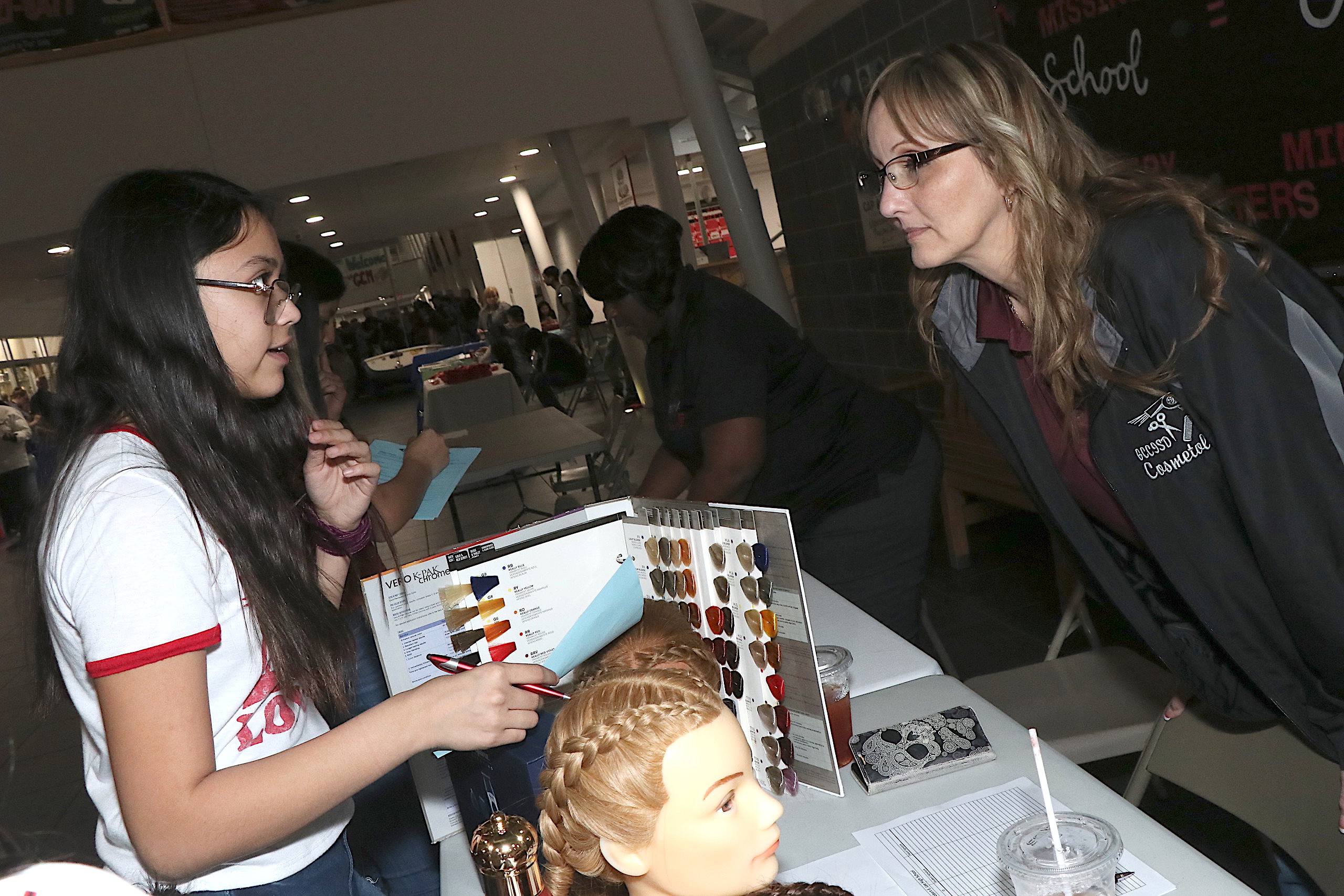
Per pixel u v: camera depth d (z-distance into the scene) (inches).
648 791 23.6
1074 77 100.7
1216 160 82.9
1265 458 41.6
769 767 41.4
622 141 285.3
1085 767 92.2
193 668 30.0
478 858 25.6
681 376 73.3
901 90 44.8
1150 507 46.6
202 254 33.0
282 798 30.3
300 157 224.1
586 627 35.0
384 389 424.8
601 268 70.0
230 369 34.8
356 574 49.9
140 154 217.3
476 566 44.1
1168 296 41.8
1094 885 27.7
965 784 39.4
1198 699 53.7
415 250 431.2
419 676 43.3
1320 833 46.0
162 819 29.0
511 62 229.3
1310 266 75.3
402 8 223.0
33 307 339.6
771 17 200.8
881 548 77.4
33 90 210.2
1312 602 42.6
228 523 32.8
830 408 75.1
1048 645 117.3
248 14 216.4
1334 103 70.1
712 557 40.6
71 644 31.4
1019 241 45.8
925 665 51.5
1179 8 83.2
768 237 183.3
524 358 319.6
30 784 126.0
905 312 161.9
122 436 31.9
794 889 25.6
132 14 211.5
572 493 233.1
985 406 55.7
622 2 230.7
